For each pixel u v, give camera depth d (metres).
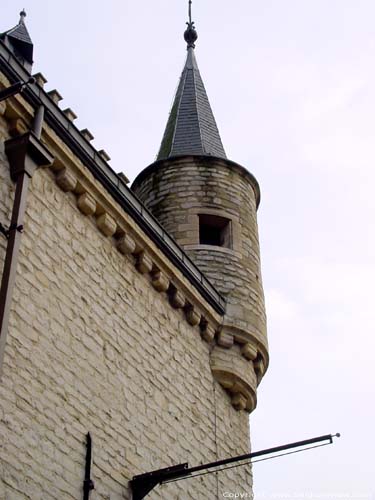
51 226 12.89
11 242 11.47
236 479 15.48
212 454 14.99
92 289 13.34
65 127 13.50
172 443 14.00
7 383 11.02
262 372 16.95
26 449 10.95
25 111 12.78
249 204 18.95
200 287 15.91
